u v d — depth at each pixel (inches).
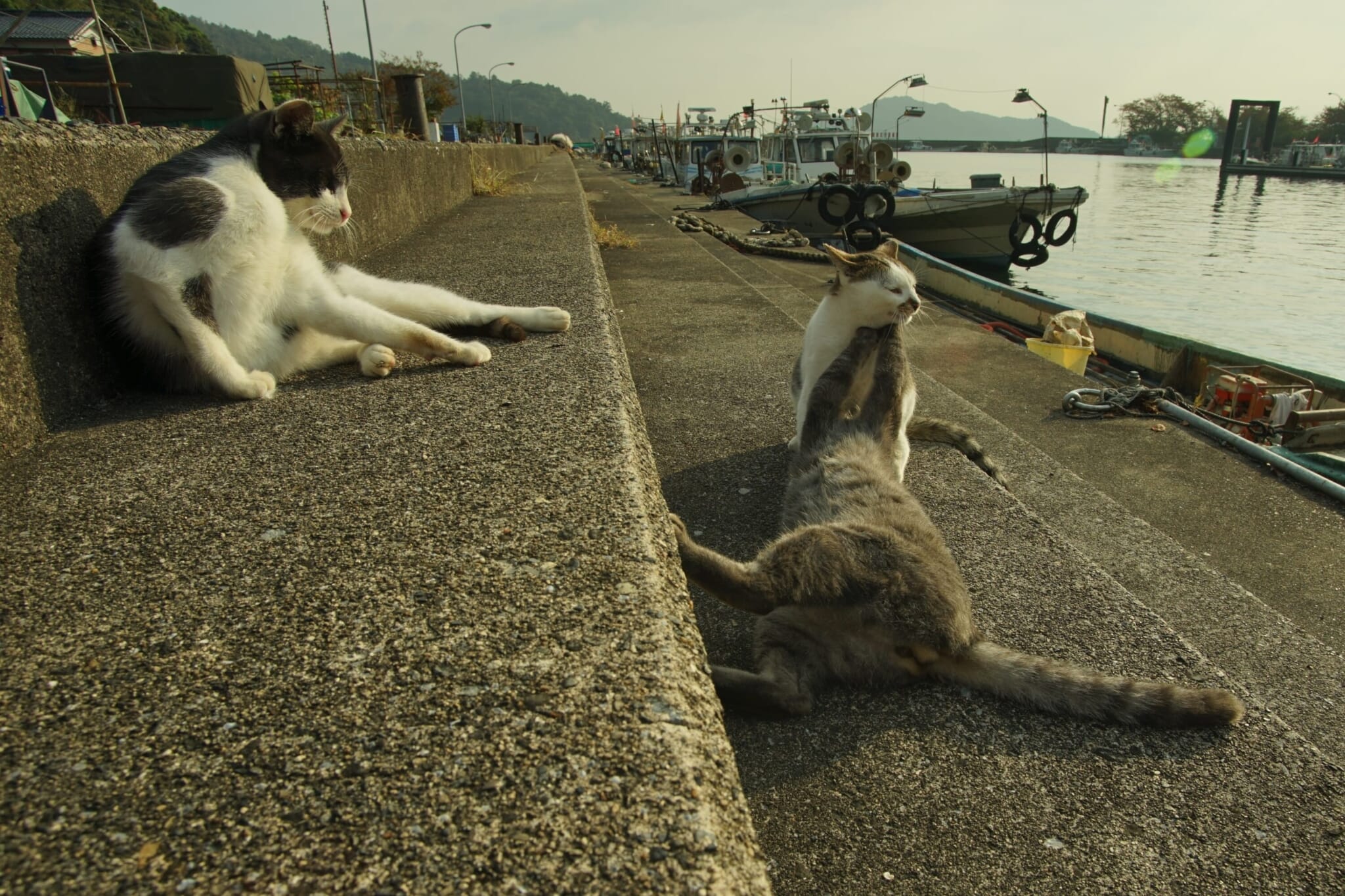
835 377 138.9
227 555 73.0
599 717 52.4
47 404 105.7
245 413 112.3
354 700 53.9
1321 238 928.3
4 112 248.2
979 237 623.8
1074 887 67.0
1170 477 199.8
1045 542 123.6
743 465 151.3
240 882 41.1
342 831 44.1
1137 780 77.8
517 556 71.9
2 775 47.8
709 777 49.3
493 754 49.3
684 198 973.2
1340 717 103.4
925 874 67.9
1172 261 765.9
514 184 620.7
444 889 40.8
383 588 67.1
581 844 43.4
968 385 275.4
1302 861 69.8
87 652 59.4
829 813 73.4
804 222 700.7
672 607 66.0
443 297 151.9
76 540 76.2
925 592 90.4
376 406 113.8
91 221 116.8
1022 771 78.5
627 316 277.0
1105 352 354.0
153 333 117.7
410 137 541.0
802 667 92.0
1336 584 151.6
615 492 84.5
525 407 111.4
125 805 45.7
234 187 118.0
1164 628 102.2
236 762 48.9
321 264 140.5
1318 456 207.2
